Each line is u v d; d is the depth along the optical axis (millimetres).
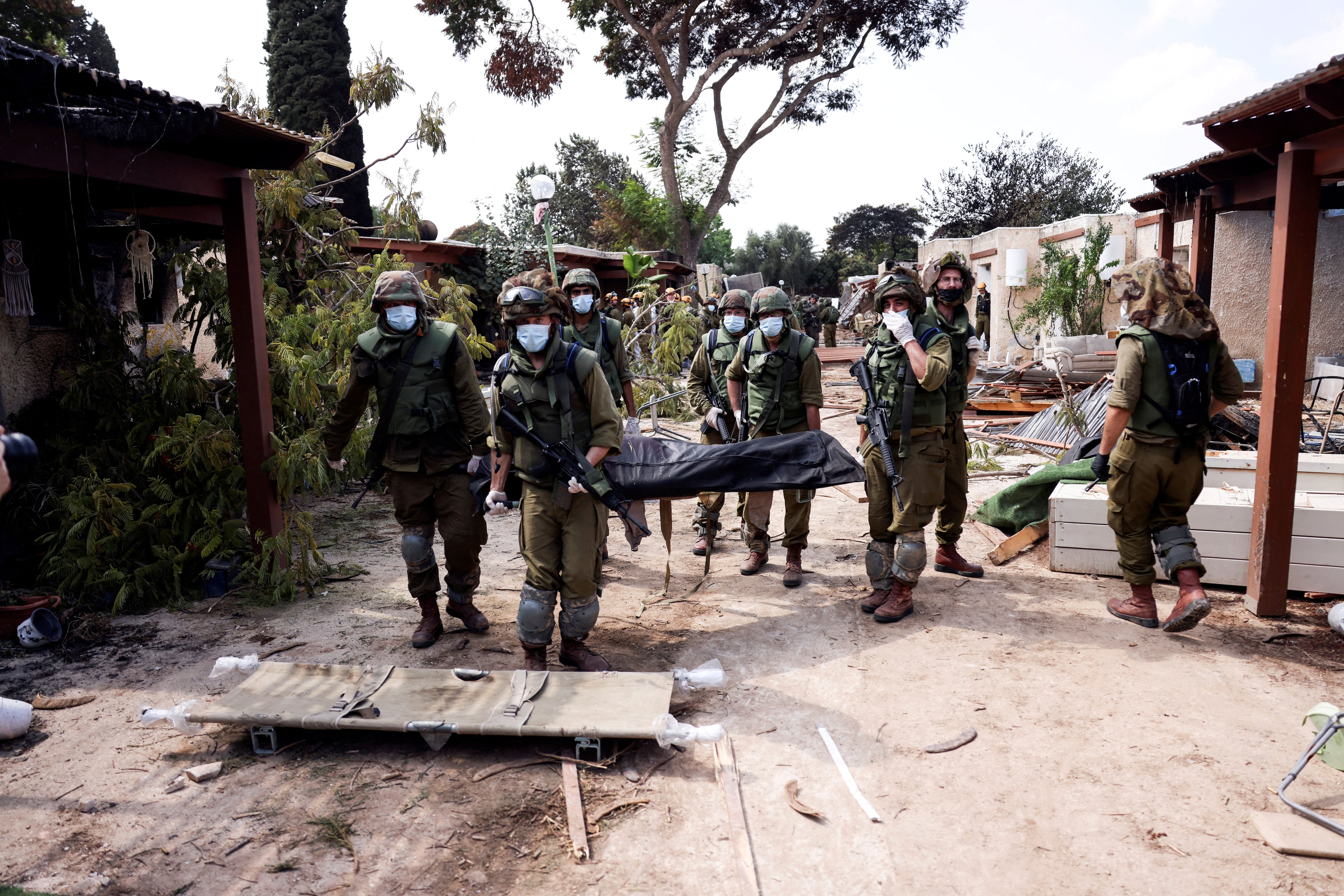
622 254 19016
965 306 4625
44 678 4133
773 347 5125
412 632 4637
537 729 3211
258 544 5375
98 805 3016
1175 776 3033
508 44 24766
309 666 3816
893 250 55656
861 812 2908
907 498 4434
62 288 6609
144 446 5906
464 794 3051
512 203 21812
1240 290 12172
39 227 6320
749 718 3590
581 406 3775
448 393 4270
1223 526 4910
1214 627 4387
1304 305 4273
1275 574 4461
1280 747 3203
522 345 3717
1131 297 4098
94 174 4281
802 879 2580
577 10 24891
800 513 5223
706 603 5035
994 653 4133
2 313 6012
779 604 4957
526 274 3850
